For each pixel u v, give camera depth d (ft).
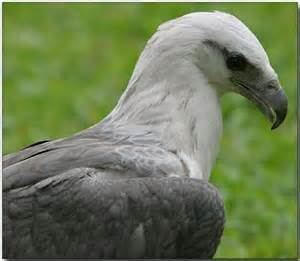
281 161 70.85
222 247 58.75
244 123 76.28
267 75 44.88
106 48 91.45
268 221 61.46
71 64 87.81
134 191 41.37
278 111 45.03
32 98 79.87
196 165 44.47
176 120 44.21
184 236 41.93
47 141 44.70
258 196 63.41
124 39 93.25
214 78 44.88
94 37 93.66
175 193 41.65
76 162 42.01
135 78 44.62
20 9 98.07
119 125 44.32
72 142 43.50
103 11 98.68
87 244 41.11
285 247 59.93
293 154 71.41
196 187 42.01
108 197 41.16
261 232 60.95
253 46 44.65
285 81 81.76
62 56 89.30
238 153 71.31
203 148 44.80
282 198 64.13
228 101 78.23
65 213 41.11
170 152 43.86
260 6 96.02
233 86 45.21
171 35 44.34
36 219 41.14
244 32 44.73
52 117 76.79
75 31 94.94
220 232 42.63
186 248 42.22
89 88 83.10
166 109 44.16
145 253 41.52
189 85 44.42
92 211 41.11
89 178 41.45
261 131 75.82
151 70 44.34
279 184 66.18
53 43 92.02
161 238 41.55
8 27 94.53
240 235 60.75
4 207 41.29
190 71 44.39
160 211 41.45
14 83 82.64
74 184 41.29
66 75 85.92
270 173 67.67
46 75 85.25
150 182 41.65
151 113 44.16
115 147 42.86
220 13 45.03
